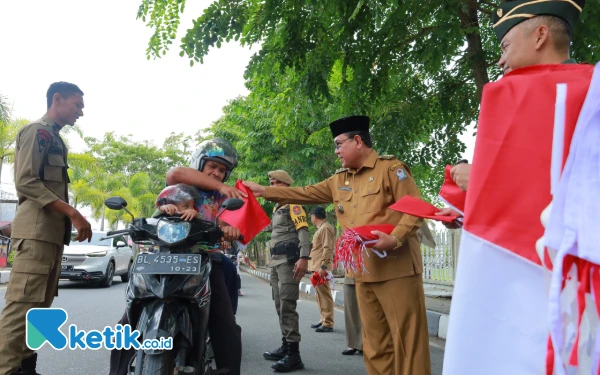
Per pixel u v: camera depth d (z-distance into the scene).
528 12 1.62
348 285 5.21
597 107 1.30
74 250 11.49
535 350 1.31
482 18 7.08
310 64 5.80
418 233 3.29
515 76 1.46
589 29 4.34
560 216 1.29
